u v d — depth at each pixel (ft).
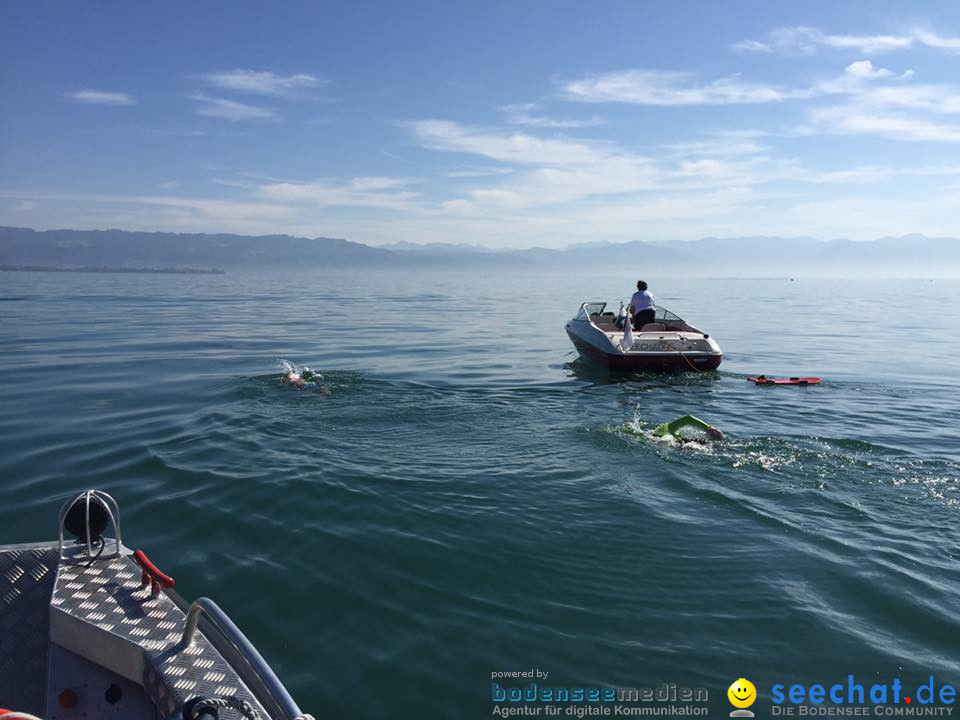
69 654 9.61
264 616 14.28
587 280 387.14
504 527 19.12
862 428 31.91
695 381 45.44
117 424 30.73
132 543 17.88
